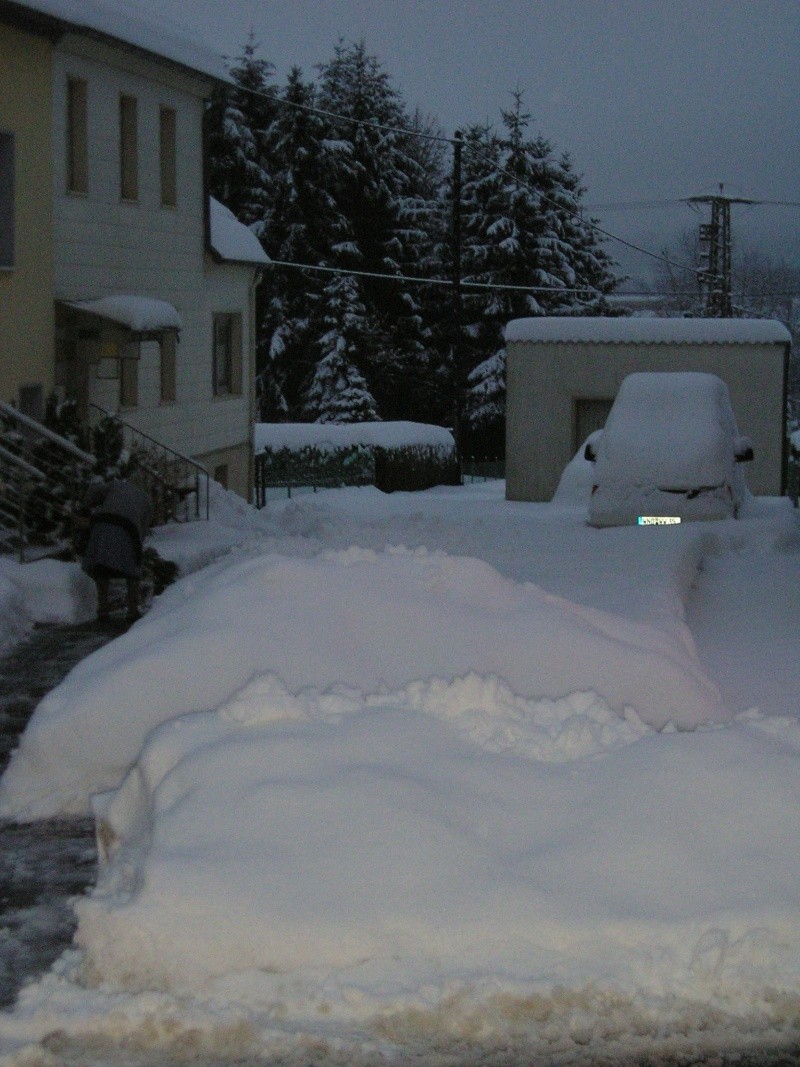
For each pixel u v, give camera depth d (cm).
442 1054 458
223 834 530
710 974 489
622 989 482
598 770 575
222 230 2492
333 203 5269
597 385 2870
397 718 610
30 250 1691
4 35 1616
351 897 507
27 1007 480
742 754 577
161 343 2169
